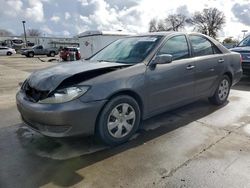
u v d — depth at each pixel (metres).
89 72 3.29
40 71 3.75
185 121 4.45
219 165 3.01
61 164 3.08
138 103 3.72
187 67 4.29
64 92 3.07
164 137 3.80
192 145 3.54
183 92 4.32
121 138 3.55
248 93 6.52
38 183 2.72
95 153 3.33
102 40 19.19
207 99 5.64
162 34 4.28
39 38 65.31
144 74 3.65
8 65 18.30
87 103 3.10
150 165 3.03
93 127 3.24
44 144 3.61
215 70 4.94
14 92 7.42
